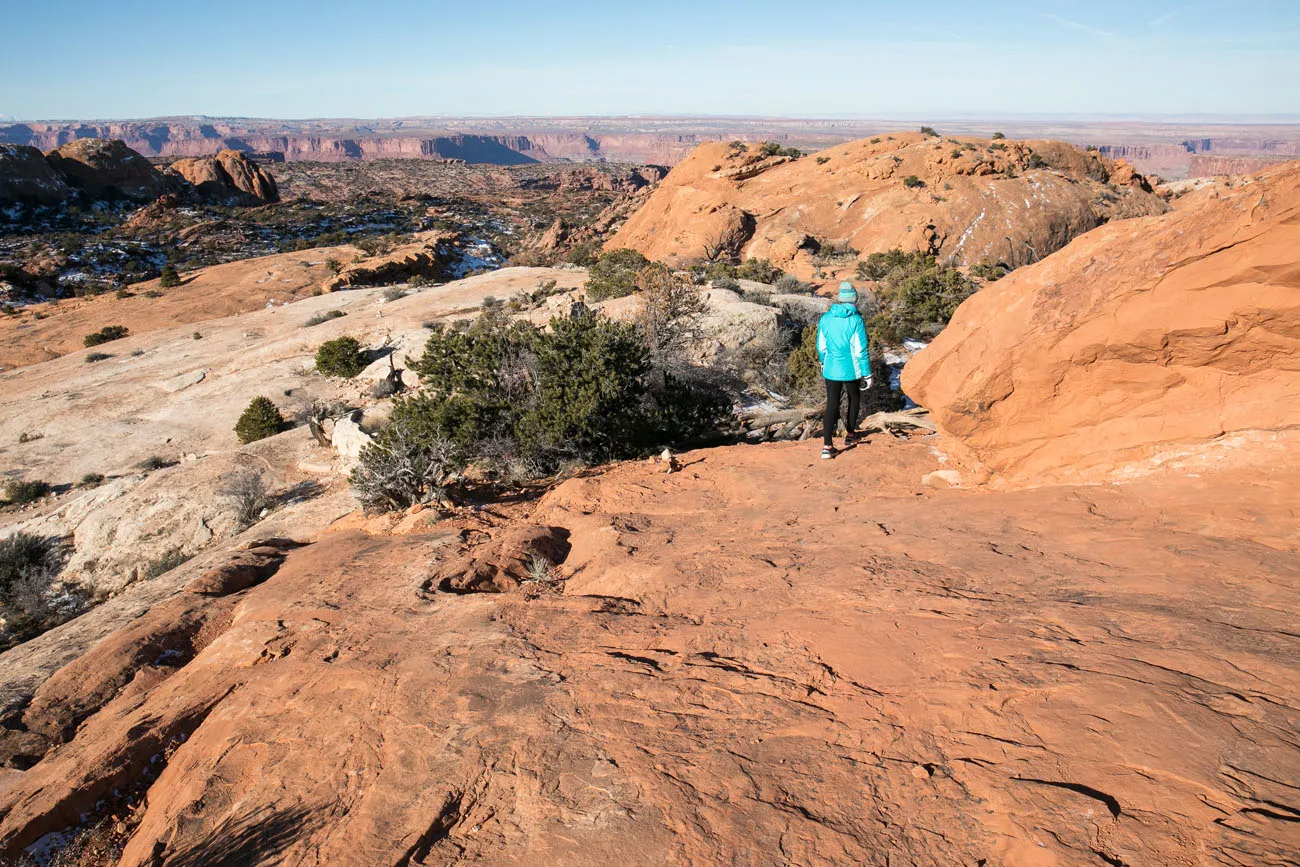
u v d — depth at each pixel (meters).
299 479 16.67
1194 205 4.35
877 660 3.25
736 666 3.49
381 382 25.09
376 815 2.92
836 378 6.87
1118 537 3.97
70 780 3.93
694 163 101.19
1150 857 1.93
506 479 10.36
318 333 33.91
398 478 8.76
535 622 4.54
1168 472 4.47
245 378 29.08
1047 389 5.07
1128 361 4.65
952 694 2.85
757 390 16.44
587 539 6.21
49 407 28.83
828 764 2.65
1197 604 3.12
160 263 98.69
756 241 81.94
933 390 5.77
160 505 15.73
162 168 151.88
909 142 92.94
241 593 6.39
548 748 3.12
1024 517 4.58
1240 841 1.89
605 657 3.86
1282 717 2.31
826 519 5.52
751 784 2.62
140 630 5.77
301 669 4.44
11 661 6.71
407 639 4.60
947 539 4.53
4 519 20.42
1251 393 4.29
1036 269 5.20
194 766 3.79
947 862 2.12
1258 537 3.59
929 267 42.38
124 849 3.54
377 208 154.00
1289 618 2.86
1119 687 2.63
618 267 37.22
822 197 85.50
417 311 35.75
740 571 4.76
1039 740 2.48
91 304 66.81
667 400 12.44
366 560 6.52
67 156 133.62
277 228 125.56
